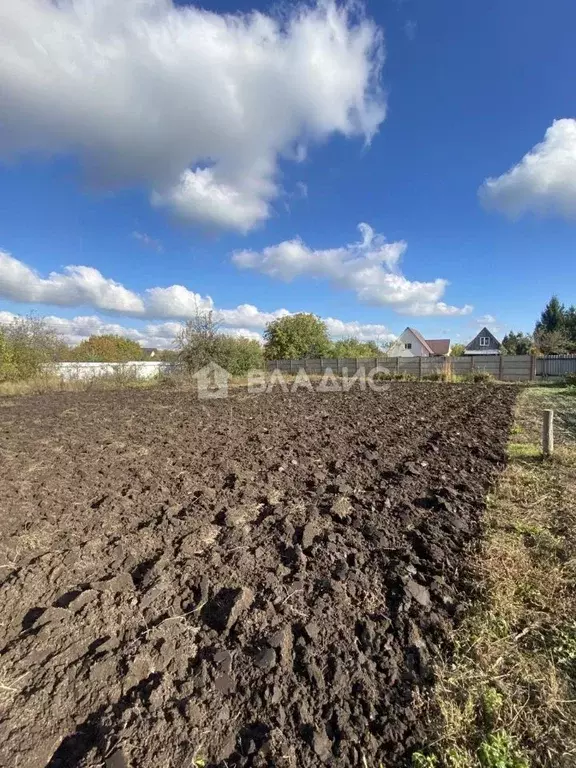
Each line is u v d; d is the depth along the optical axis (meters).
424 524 3.76
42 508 4.32
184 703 1.95
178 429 8.64
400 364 30.00
